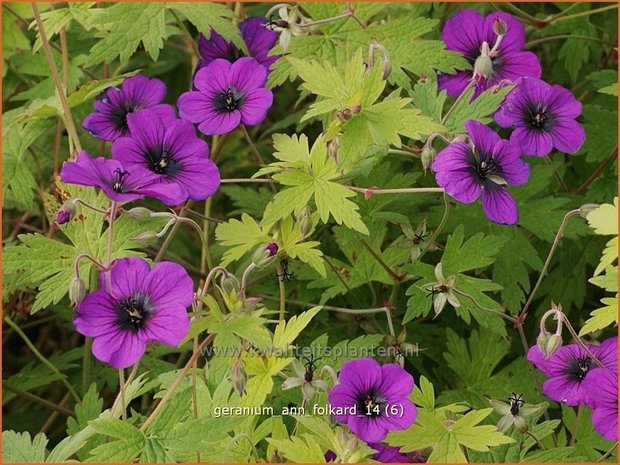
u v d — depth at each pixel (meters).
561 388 0.33
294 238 0.35
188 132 0.34
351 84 0.34
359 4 0.42
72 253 0.35
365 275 0.41
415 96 0.38
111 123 0.39
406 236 0.39
